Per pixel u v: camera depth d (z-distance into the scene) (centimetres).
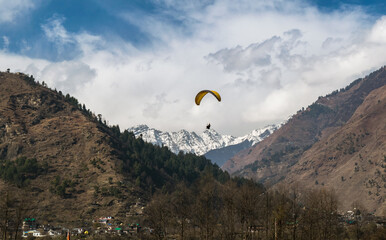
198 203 14350
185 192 16775
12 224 12556
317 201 14788
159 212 15562
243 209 13050
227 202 13362
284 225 12019
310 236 12938
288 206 13650
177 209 16012
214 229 13638
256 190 14525
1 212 11462
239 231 14312
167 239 14600
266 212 13612
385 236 16688
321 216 14150
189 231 14625
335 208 14738
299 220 13638
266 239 12800
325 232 13875
